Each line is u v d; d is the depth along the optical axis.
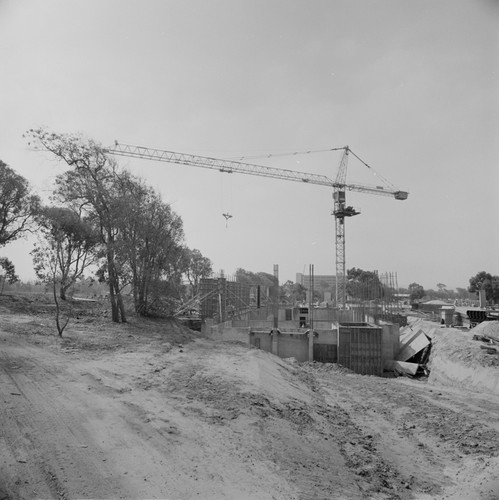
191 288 52.81
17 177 30.58
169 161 67.62
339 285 73.94
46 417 9.27
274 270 39.47
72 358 14.86
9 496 6.44
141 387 12.66
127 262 27.23
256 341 35.34
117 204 25.36
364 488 9.55
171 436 9.51
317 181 76.88
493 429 16.03
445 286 138.62
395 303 48.47
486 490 9.70
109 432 9.13
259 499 7.66
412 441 14.76
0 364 12.53
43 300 30.84
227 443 9.73
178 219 31.84
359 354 33.09
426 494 10.23
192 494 7.43
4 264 34.06
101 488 7.10
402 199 79.69
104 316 27.45
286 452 10.13
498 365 24.05
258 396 13.60
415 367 31.88
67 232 22.86
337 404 18.92
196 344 22.83
